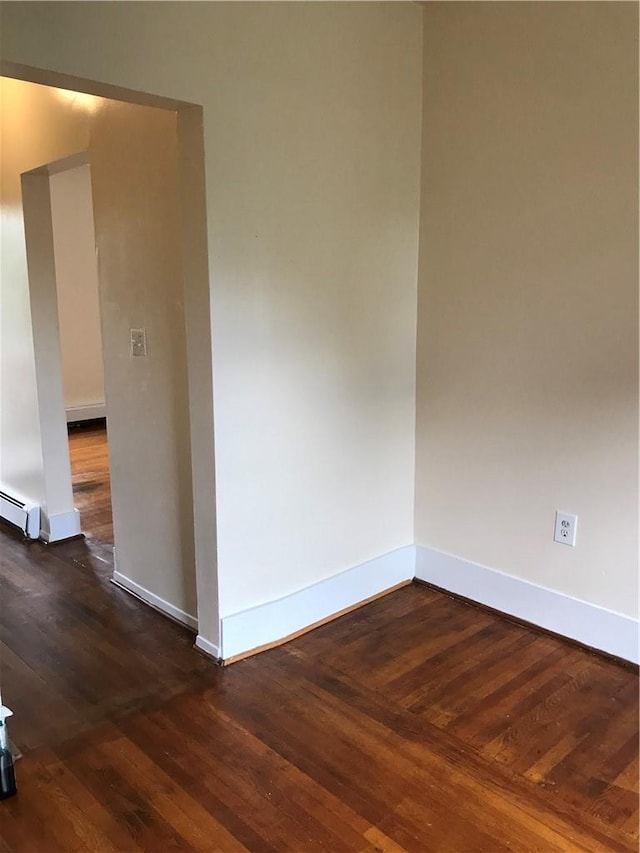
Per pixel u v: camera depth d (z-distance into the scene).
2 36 1.65
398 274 2.76
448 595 2.95
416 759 1.94
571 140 2.29
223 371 2.25
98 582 3.12
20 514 3.72
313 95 2.33
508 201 2.48
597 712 2.15
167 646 2.55
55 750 1.99
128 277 2.65
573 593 2.52
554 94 2.31
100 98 2.59
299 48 2.27
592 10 2.18
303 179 2.36
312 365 2.52
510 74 2.41
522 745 2.00
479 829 1.70
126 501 2.92
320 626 2.70
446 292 2.74
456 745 2.00
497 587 2.76
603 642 2.45
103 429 6.40
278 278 2.35
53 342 3.48
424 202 2.76
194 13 1.99
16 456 3.81
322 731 2.06
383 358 2.78
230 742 2.02
